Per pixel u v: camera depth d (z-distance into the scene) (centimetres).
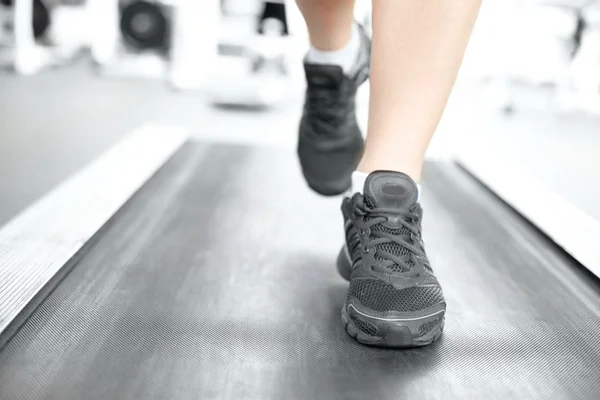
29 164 208
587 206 215
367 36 138
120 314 94
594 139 353
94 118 301
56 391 74
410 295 89
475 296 111
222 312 98
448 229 148
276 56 457
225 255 122
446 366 85
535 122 404
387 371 83
